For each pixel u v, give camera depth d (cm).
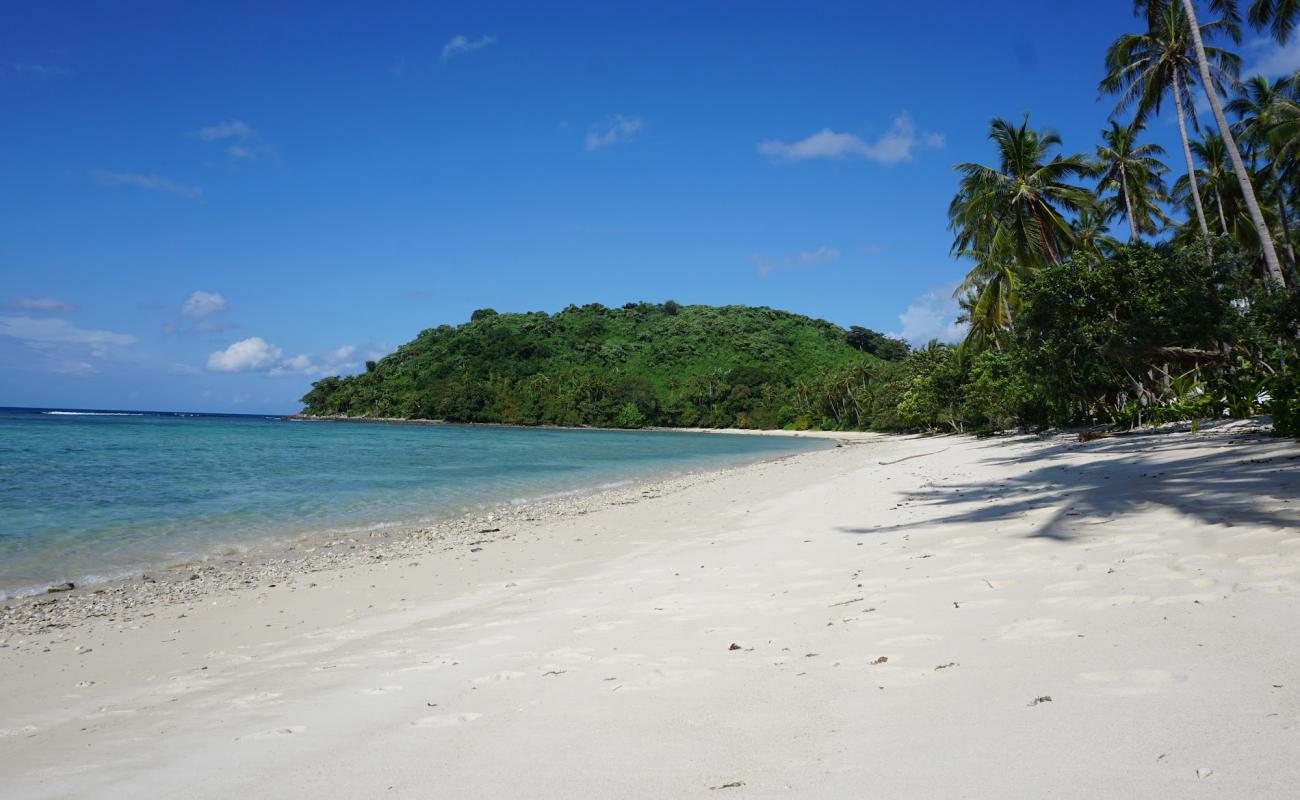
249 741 429
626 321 17938
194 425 9819
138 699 570
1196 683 367
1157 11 2688
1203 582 553
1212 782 267
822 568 836
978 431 4869
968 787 286
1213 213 3753
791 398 12606
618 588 854
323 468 3381
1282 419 1520
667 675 491
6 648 769
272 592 1021
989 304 3738
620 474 3241
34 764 423
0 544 1431
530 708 446
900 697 403
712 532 1304
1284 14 2314
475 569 1122
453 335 16975
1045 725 339
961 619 549
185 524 1708
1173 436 2117
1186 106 2794
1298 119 2850
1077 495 1102
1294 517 720
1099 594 564
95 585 1107
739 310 18262
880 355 16250
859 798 285
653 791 310
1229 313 2106
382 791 335
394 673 565
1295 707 324
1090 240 3891
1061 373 2747
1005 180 3162
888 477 2073
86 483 2497
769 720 388
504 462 4006
